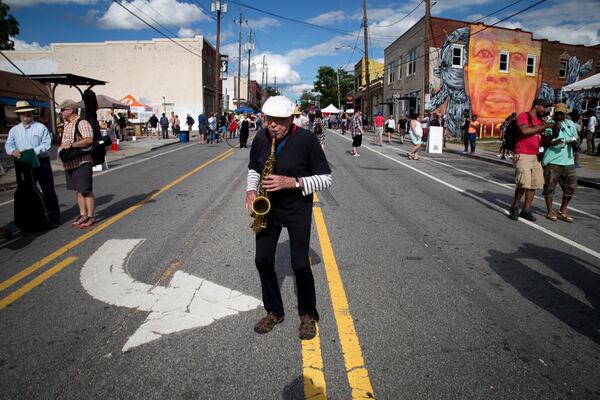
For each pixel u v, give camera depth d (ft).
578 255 16.66
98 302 12.19
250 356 9.57
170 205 24.57
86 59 127.13
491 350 9.90
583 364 9.40
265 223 10.19
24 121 19.36
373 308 11.93
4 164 44.09
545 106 20.77
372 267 15.05
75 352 9.68
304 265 10.23
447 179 35.73
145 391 8.38
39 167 19.66
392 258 16.01
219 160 47.34
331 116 148.66
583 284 13.79
